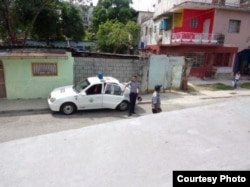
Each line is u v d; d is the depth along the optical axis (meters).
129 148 2.63
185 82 15.46
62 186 2.00
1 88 10.80
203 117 3.65
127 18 34.31
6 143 2.84
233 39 21.59
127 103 10.21
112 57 12.49
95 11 35.03
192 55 21.23
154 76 13.79
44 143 2.80
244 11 21.12
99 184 2.02
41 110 9.71
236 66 22.59
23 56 9.88
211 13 20.80
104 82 9.73
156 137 2.91
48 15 22.06
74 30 28.02
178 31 22.08
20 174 2.18
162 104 11.64
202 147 2.64
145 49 29.19
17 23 18.95
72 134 3.07
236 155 2.45
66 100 9.13
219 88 16.78
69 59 11.27
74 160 2.40
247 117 3.66
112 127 3.29
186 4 19.73
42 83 11.19
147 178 2.09
